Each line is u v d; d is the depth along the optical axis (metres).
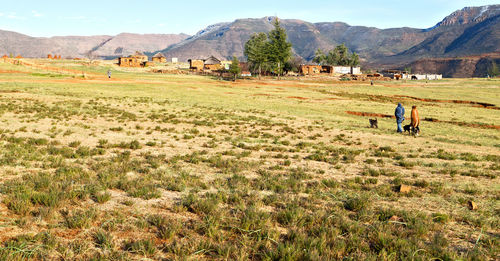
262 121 24.38
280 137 17.72
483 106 56.31
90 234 4.66
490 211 6.20
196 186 7.48
